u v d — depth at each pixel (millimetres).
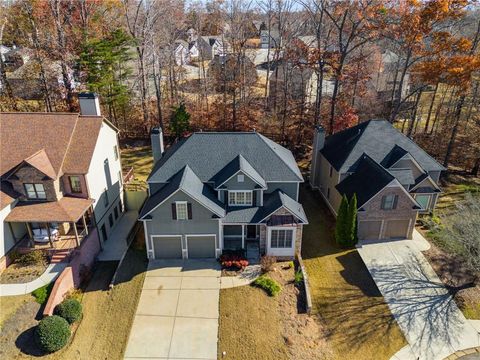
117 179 32156
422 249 28125
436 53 37438
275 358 19406
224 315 21906
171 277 24859
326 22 51250
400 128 50125
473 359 19859
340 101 44750
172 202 24688
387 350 20344
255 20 79938
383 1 36688
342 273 25734
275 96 52312
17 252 25250
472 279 25047
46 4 45781
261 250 26609
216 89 57375
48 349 19469
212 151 28062
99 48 42281
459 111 39812
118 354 19766
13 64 60625
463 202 30000
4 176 25125
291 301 23031
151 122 49312
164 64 56594
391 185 26969
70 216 24609
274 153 28094
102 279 25203
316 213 33000
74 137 27344
